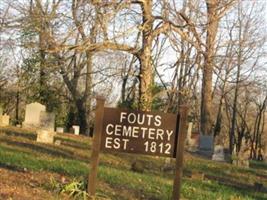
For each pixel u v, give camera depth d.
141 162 20.27
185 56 26.19
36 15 24.53
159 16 23.72
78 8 23.59
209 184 15.35
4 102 54.19
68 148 22.02
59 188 9.48
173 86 36.16
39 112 34.38
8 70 53.53
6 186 9.27
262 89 60.59
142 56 25.42
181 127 9.20
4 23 26.03
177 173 9.29
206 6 25.16
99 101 9.16
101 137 9.20
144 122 9.16
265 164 33.97
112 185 11.45
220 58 28.45
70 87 45.50
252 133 74.81
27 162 13.66
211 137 34.91
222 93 55.00
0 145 18.80
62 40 24.11
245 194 14.63
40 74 41.78
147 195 10.81
